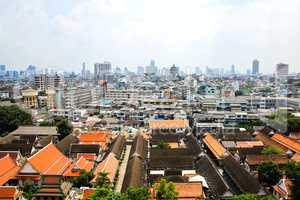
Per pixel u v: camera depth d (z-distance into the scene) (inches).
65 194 3240.7
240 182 3526.1
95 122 7450.8
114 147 4926.2
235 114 7288.4
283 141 5196.9
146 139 5989.2
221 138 5684.1
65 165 4072.3
